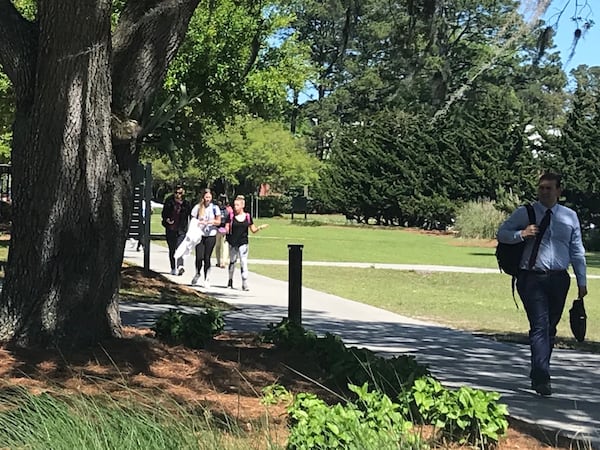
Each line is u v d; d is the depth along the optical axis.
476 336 12.77
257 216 66.81
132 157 8.30
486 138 51.72
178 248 18.44
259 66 19.55
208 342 8.76
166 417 5.16
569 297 20.17
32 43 7.70
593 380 9.37
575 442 6.42
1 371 6.81
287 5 14.88
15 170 7.77
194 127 20.03
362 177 59.28
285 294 17.67
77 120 7.60
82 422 4.86
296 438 5.14
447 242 42.12
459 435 5.89
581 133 44.81
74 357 7.40
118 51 8.12
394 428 5.43
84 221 7.75
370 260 29.38
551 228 8.15
